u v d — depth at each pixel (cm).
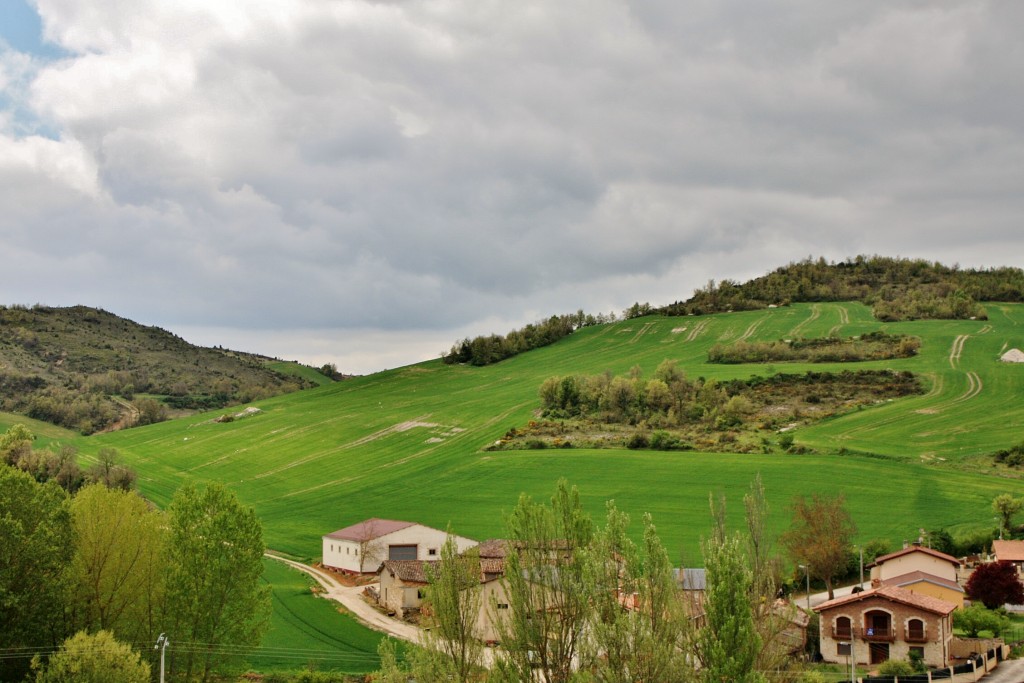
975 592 11225
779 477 17538
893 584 11081
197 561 8456
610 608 6256
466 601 6562
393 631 10900
